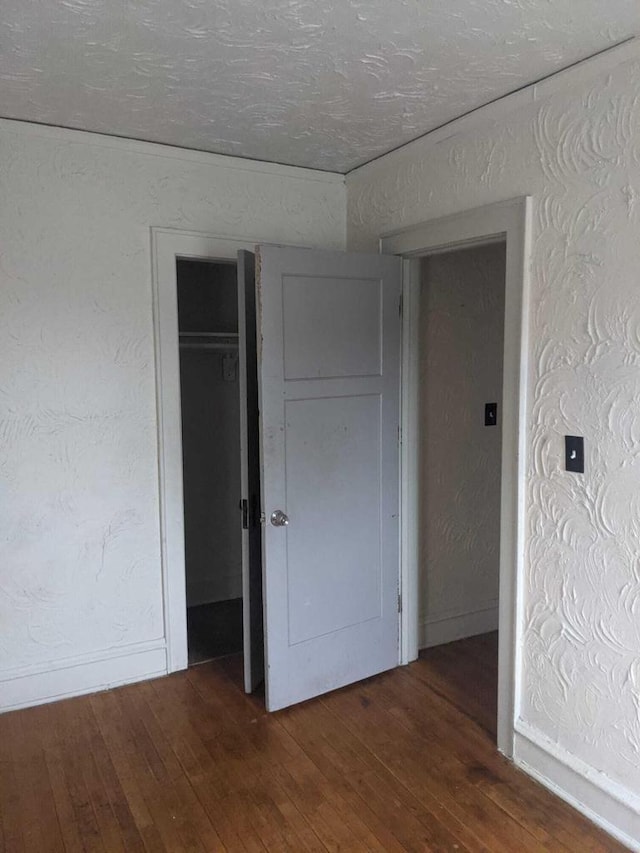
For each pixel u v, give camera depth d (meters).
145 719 2.64
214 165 2.90
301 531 2.71
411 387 3.01
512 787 2.23
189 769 2.32
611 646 2.00
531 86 2.12
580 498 2.06
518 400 2.23
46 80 2.11
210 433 3.97
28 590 2.68
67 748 2.44
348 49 1.89
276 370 2.58
